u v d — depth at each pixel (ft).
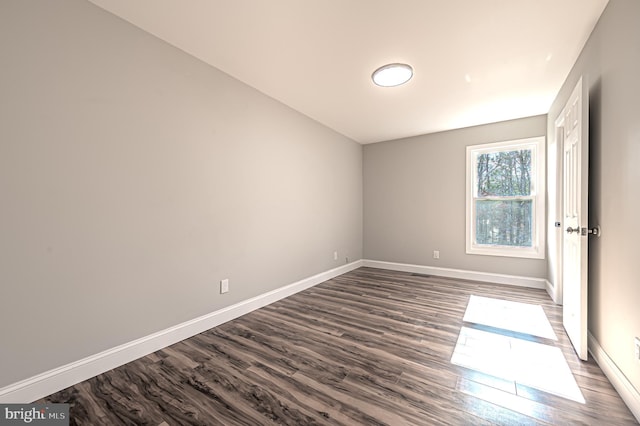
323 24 6.34
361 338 7.43
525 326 8.05
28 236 4.97
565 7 5.71
